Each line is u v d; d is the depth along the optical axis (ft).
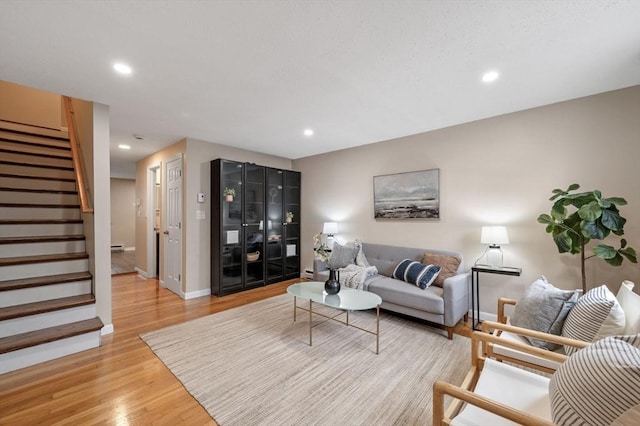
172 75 7.22
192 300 12.80
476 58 6.49
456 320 9.09
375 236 14.02
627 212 8.02
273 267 16.22
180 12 4.93
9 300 7.88
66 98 12.09
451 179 11.46
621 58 6.49
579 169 8.78
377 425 5.24
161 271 15.34
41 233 10.05
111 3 4.69
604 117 8.37
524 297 6.75
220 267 13.41
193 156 13.32
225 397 6.00
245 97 8.58
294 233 17.47
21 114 15.23
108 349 8.05
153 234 17.20
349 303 8.26
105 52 6.19
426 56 6.40
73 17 5.04
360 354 7.88
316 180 16.84
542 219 8.09
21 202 10.63
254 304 12.23
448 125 11.32
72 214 11.12
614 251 7.05
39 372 6.83
